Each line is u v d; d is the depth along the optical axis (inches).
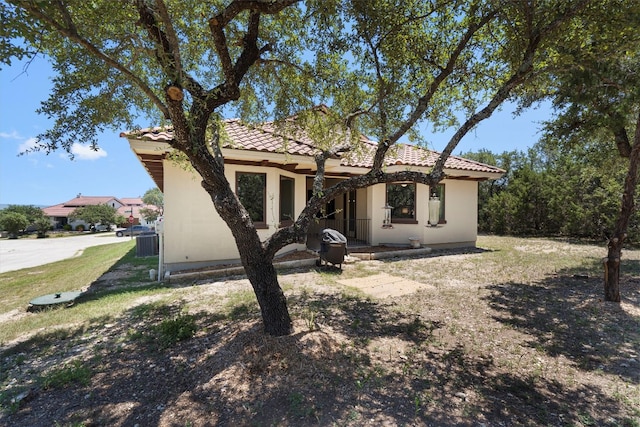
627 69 164.2
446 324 187.6
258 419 101.9
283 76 192.7
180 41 164.7
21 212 2070.6
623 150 255.4
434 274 321.7
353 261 383.6
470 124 168.1
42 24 98.0
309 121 213.5
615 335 172.4
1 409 110.9
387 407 108.4
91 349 157.9
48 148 140.6
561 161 734.5
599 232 597.9
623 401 115.0
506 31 178.2
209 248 340.2
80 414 107.4
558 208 669.9
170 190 323.3
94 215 2146.9
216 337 164.6
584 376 132.2
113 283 315.3
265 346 143.5
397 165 447.5
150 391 120.3
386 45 187.2
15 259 770.2
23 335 181.2
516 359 145.8
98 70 136.4
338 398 112.7
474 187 541.3
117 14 123.4
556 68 157.2
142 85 127.1
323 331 164.7
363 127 221.3
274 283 159.6
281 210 398.9
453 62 181.6
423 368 135.8
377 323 187.8
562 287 269.0
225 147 294.2
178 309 215.0
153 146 273.0
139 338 168.2
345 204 564.1
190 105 143.7
